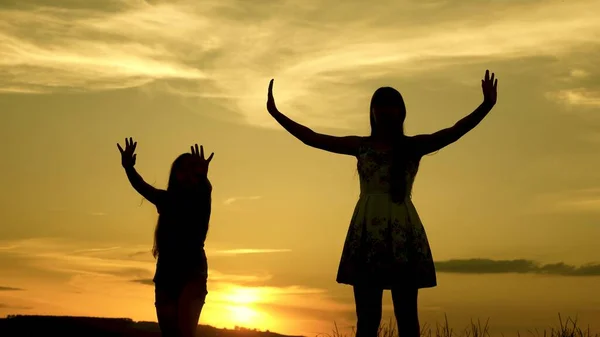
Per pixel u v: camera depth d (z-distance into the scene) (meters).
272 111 6.68
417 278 6.46
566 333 10.16
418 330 6.51
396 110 6.60
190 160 8.18
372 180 6.56
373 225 6.50
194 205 8.07
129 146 8.15
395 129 6.61
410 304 6.49
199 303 8.03
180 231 8.04
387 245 6.46
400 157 6.52
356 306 6.52
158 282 8.05
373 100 6.66
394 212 6.51
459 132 6.50
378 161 6.55
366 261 6.47
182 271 7.98
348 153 6.71
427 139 6.57
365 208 6.56
